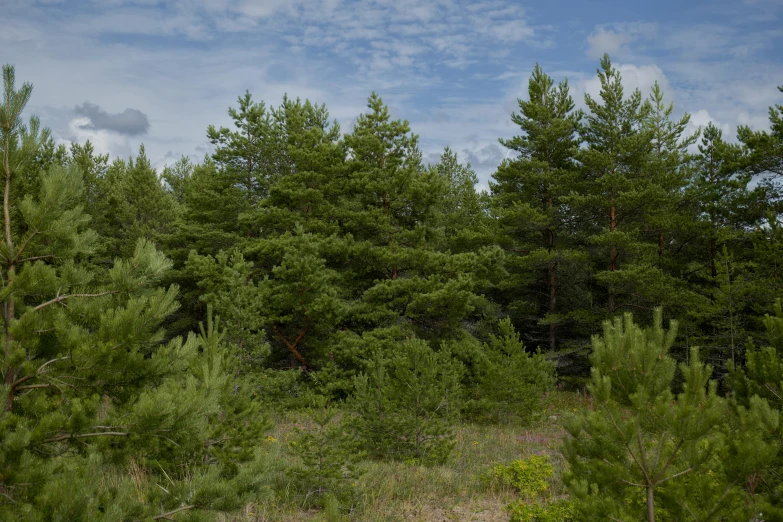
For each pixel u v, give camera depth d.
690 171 25.14
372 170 22.75
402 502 9.41
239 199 26.09
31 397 4.95
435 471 11.45
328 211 23.00
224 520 7.88
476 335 27.20
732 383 7.61
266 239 22.94
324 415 9.67
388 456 12.50
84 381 5.07
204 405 5.66
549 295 27.91
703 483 5.38
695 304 21.83
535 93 26.61
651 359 5.94
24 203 5.19
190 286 26.78
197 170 37.34
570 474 6.08
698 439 5.44
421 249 21.80
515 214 25.16
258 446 9.04
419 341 13.91
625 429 5.57
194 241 26.89
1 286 5.07
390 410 12.52
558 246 26.28
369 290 21.00
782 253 19.14
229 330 15.78
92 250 5.87
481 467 12.00
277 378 17.30
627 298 25.72
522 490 9.90
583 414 6.10
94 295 5.53
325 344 20.69
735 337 21.05
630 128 25.02
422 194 22.16
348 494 9.29
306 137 24.30
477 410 17.77
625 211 24.66
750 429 5.70
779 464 5.94
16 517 4.13
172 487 5.45
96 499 4.49
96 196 28.12
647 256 24.23
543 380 17.88
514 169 26.33
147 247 5.79
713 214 23.03
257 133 26.73
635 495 5.84
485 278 24.59
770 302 20.84
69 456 5.04
